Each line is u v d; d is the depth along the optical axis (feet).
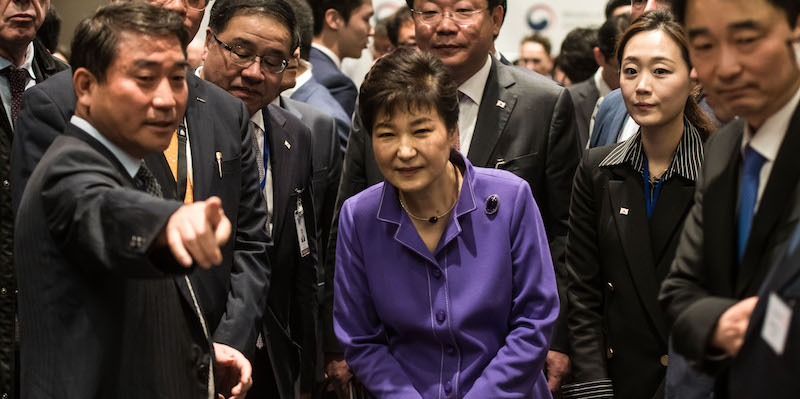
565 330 8.72
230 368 6.97
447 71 6.37
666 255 7.71
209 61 8.74
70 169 5.05
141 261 4.54
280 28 8.64
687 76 7.66
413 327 6.57
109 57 5.24
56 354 5.11
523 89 9.23
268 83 8.68
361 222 6.80
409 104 6.14
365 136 9.37
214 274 7.27
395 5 23.53
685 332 4.53
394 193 6.70
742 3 4.31
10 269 7.61
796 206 4.39
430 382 6.58
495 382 6.32
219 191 7.35
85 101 5.43
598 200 8.18
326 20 15.80
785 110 4.58
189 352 5.74
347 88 15.61
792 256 3.98
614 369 8.01
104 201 4.73
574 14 23.66
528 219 6.61
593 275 8.27
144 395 5.40
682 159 7.73
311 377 9.69
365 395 6.94
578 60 17.94
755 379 4.08
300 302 9.31
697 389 5.74
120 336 5.29
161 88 5.34
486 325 6.61
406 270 6.61
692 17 4.53
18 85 8.25
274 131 9.08
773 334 3.94
